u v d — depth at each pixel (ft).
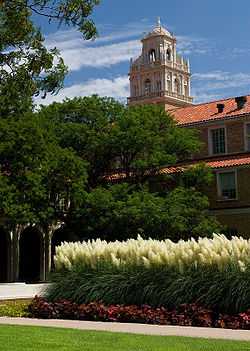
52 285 68.08
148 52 429.79
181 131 165.99
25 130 141.59
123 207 144.87
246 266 55.06
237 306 53.83
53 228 167.63
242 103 179.52
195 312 55.01
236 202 163.53
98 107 168.35
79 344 38.65
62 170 147.23
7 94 60.44
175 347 37.14
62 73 61.31
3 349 36.58
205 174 160.25
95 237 148.77
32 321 57.47
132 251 63.57
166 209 144.56
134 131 157.28
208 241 60.18
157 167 158.92
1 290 106.83
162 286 59.41
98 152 161.79
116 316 58.59
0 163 142.41
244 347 36.99
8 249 165.48
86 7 57.72
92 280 64.90
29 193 140.36
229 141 174.70
